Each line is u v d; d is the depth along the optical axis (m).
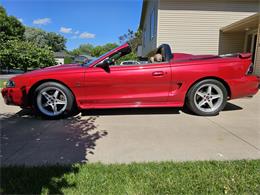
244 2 11.25
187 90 4.52
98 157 2.76
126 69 4.35
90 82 4.30
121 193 2.01
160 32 11.39
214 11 11.29
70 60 44.44
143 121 4.29
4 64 16.05
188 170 2.39
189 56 4.72
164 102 4.50
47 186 2.10
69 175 2.28
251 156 2.77
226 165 2.49
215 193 2.02
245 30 10.96
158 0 11.15
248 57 4.60
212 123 4.14
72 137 3.44
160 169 2.41
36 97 4.34
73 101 4.42
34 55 15.85
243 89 4.59
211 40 11.49
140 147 3.06
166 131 3.71
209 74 4.47
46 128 3.87
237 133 3.60
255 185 2.12
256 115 4.71
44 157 2.75
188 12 11.27
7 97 4.39
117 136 3.48
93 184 2.13
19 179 2.20
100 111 5.03
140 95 4.41
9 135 3.53
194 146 3.09
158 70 4.37
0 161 2.64
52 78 4.28
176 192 2.03
